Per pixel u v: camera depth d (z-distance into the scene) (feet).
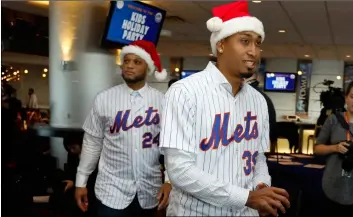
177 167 4.05
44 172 11.91
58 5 15.88
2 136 11.53
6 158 11.23
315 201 10.87
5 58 34.96
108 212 7.52
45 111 30.07
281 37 26.81
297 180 11.13
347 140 8.64
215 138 4.23
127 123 7.48
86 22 15.71
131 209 7.60
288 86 41.22
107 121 7.59
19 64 44.86
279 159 12.58
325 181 8.96
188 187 4.06
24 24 20.42
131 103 7.56
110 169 7.65
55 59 16.11
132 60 7.57
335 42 28.04
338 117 8.89
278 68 42.34
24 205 10.68
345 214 8.73
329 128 9.05
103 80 15.79
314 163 12.25
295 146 23.99
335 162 8.79
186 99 4.09
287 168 11.43
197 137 4.17
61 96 15.93
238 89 4.51
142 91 7.66
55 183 11.55
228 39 4.28
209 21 4.36
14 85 45.37
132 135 7.49
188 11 19.19
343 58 38.86
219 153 4.27
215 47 4.52
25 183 10.93
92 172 8.43
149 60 7.75
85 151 8.05
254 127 4.64
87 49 15.74
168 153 4.14
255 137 4.66
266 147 4.99
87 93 15.71
